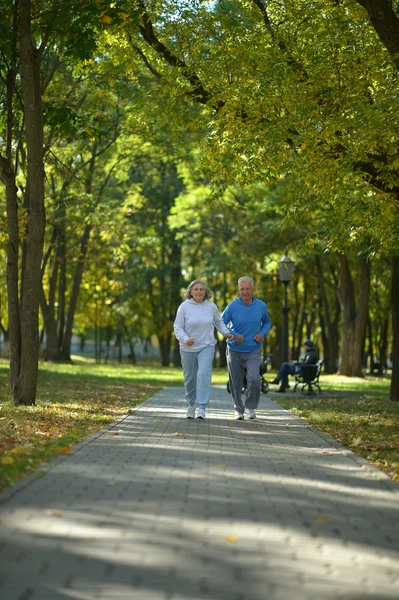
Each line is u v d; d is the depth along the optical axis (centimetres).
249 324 1507
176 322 1502
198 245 5881
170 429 1309
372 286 5628
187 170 4272
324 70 1625
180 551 548
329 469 925
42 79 2216
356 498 757
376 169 1578
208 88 1784
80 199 3425
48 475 828
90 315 6775
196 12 1847
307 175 1561
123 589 466
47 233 4344
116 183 4350
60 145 3141
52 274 4781
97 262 4366
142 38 1986
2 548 543
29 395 1658
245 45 1731
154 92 2016
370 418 1633
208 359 1493
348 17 1688
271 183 1728
